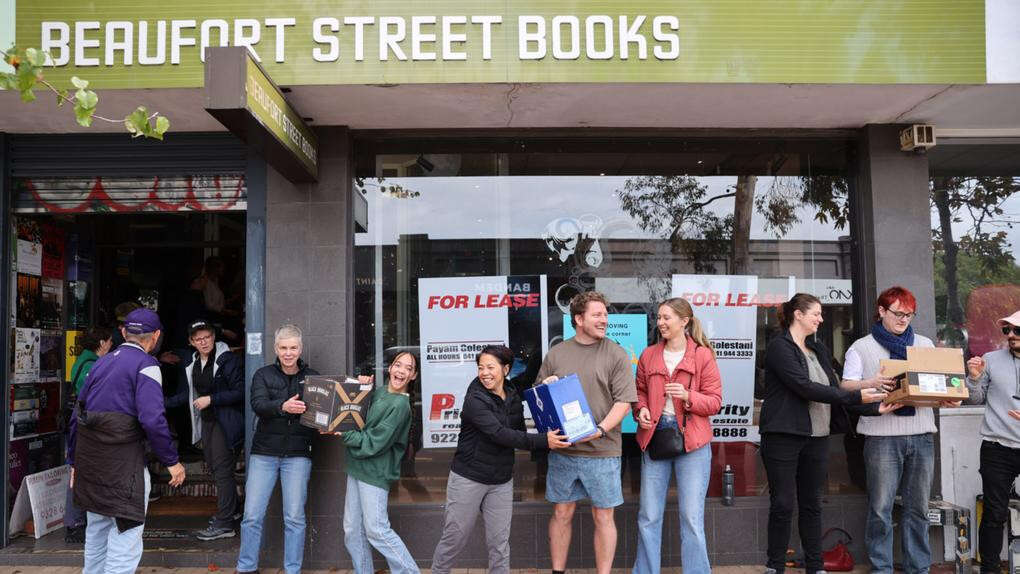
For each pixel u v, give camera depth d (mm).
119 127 5203
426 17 4297
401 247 5363
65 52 4301
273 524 5066
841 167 5547
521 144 5449
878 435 4613
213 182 5348
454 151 5426
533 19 4309
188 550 5262
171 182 5363
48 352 6031
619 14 4332
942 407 5016
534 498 5160
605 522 4367
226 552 5195
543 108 4859
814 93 4578
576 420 4094
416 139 5398
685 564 4375
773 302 5434
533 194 5434
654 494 4496
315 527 5020
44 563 5184
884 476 4609
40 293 5949
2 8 4297
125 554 3885
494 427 4012
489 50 4301
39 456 5844
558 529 4523
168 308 8008
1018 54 4402
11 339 5508
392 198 5383
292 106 4695
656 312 5395
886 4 4395
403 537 5078
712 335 5391
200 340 5836
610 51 4312
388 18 4293
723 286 5426
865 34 4379
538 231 5410
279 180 5184
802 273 5465
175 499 6812
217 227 7859
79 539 5406
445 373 5305
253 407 4664
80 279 6660
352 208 5293
